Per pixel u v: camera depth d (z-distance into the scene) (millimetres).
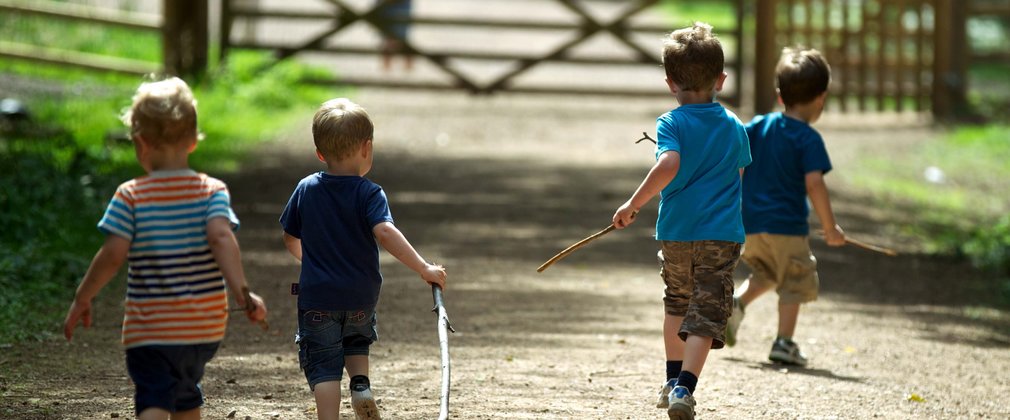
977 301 31234
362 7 99250
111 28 67500
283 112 62125
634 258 34656
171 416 14625
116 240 13883
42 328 23781
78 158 37250
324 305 16078
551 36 101062
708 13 115625
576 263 33438
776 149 23094
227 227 13984
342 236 16203
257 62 65688
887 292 31812
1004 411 20219
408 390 20141
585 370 21953
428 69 82000
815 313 28672
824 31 67750
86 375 20547
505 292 29156
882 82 68688
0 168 35062
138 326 14023
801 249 23141
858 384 21750
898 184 50750
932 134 63656
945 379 22516
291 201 16703
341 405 19391
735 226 17828
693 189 17844
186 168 14391
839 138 61781
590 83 79812
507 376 21281
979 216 44906
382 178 46656
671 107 71312
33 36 65125
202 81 63156
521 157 53250
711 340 17516
